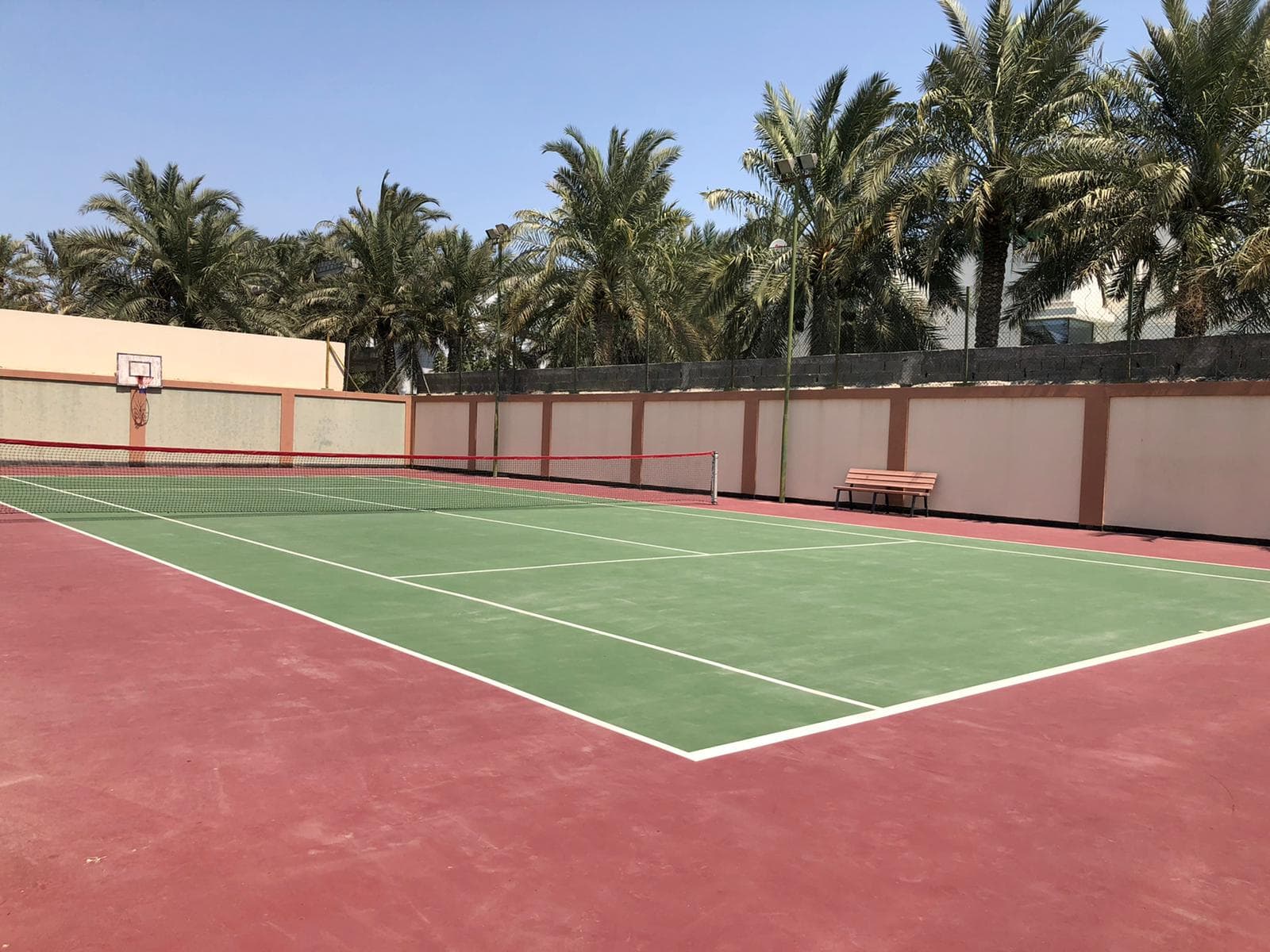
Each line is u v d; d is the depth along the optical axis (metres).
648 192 31.36
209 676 6.45
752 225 28.83
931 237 23.11
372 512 18.64
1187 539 17.75
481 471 35.09
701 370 27.81
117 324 33.03
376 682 6.40
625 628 8.32
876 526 18.97
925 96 22.38
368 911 3.44
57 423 31.83
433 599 9.45
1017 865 3.93
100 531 14.37
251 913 3.40
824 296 27.75
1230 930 3.45
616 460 29.91
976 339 23.31
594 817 4.29
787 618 8.99
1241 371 17.72
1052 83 22.44
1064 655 7.73
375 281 38.50
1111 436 19.06
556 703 6.02
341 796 4.47
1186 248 18.91
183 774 4.71
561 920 3.40
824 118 27.38
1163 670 7.28
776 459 25.42
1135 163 19.61
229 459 35.22
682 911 3.49
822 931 3.37
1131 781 4.91
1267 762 5.22
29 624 7.93
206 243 36.69
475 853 3.91
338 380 39.50
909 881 3.77
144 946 3.18
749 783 4.75
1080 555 14.74
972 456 21.27
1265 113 19.23
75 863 3.76
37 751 4.98
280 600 9.19
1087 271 20.94
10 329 31.05
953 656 7.60
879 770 4.99
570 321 32.09
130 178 37.00
